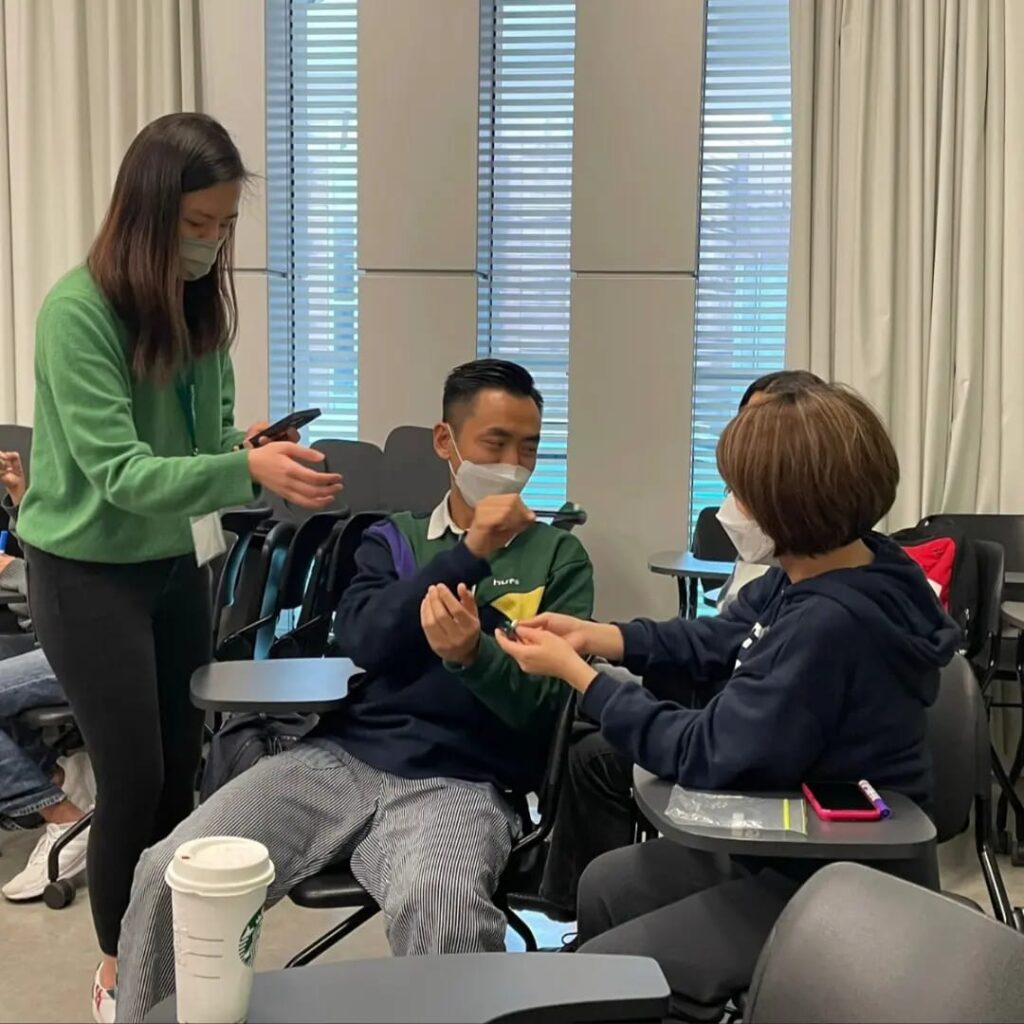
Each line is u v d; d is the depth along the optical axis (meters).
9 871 2.64
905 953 0.76
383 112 3.64
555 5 3.71
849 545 1.33
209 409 1.89
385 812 1.62
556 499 3.87
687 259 3.54
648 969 0.82
